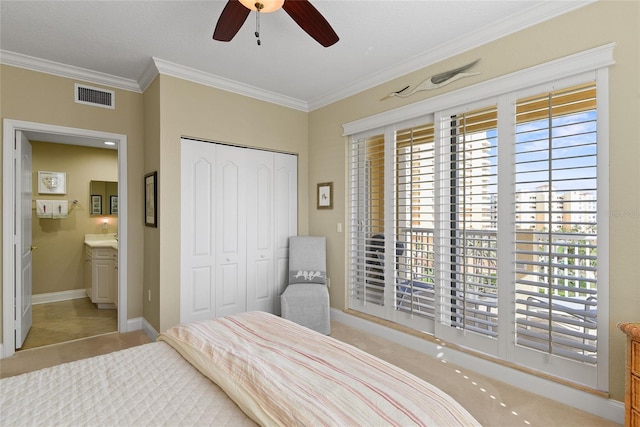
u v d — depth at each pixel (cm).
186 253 325
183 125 321
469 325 270
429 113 293
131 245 352
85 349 303
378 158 345
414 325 310
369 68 320
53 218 471
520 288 241
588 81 207
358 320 355
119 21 240
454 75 273
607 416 197
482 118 261
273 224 394
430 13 230
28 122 295
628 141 192
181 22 242
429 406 109
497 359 248
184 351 156
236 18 183
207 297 339
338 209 383
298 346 154
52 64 302
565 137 214
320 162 407
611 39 197
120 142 344
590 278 205
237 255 363
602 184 201
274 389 115
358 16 234
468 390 232
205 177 340
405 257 314
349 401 109
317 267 379
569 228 217
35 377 135
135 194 354
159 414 110
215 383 131
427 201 305
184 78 322
